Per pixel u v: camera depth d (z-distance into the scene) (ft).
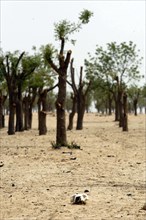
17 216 30.53
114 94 214.28
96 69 205.87
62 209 32.37
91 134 122.83
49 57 79.05
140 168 55.36
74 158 64.49
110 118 267.18
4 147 85.81
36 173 51.67
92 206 33.37
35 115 328.08
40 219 29.43
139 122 203.62
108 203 34.47
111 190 40.50
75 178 47.85
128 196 37.50
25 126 152.97
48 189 41.11
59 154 70.18
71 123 149.79
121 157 67.51
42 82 145.48
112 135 118.21
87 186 42.75
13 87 128.57
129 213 30.73
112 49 203.31
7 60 126.21
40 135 119.34
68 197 37.17
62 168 55.67
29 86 151.12
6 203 35.12
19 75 134.10
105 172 52.29
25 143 94.38
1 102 164.25
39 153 72.08
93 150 77.00
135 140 100.68
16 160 63.93
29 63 132.57
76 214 30.58
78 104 150.10
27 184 44.29
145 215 30.04
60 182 45.29
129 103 387.14
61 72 79.61
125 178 47.70
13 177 48.88
